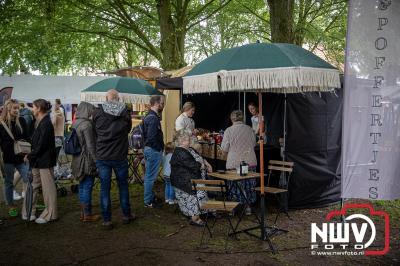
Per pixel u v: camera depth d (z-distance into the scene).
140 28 13.70
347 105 4.10
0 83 12.71
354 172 4.12
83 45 15.12
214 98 9.23
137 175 8.33
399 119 4.05
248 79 3.91
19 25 12.17
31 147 5.55
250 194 6.03
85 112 5.50
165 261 4.28
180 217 5.92
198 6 14.25
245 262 4.24
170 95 10.62
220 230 5.32
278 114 7.34
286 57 3.96
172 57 11.96
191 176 5.48
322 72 4.02
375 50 4.00
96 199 7.06
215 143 7.23
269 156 6.91
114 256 4.43
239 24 15.47
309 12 12.77
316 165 6.46
